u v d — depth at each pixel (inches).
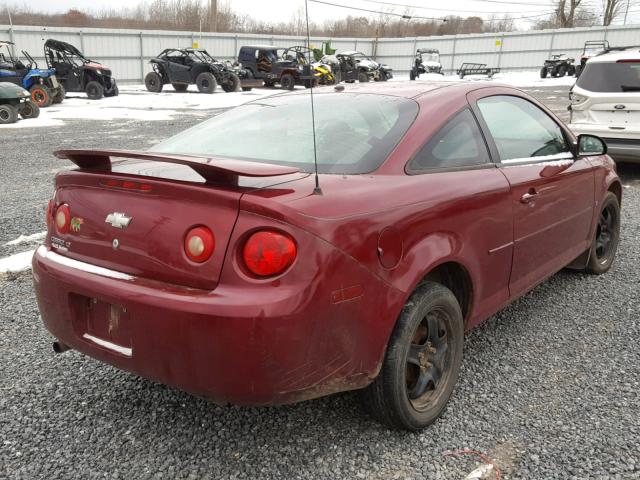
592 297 165.5
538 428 103.4
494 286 118.0
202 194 81.9
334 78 1200.2
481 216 108.9
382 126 107.2
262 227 79.1
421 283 99.3
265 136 112.2
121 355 88.7
